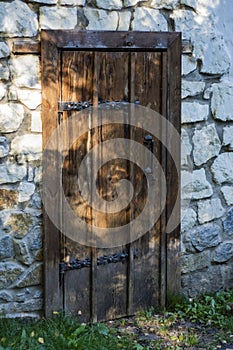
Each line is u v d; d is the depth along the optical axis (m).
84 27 4.00
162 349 3.89
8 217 3.94
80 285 4.22
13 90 3.85
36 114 3.93
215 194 4.76
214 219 4.78
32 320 4.09
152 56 4.25
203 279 4.80
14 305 4.04
